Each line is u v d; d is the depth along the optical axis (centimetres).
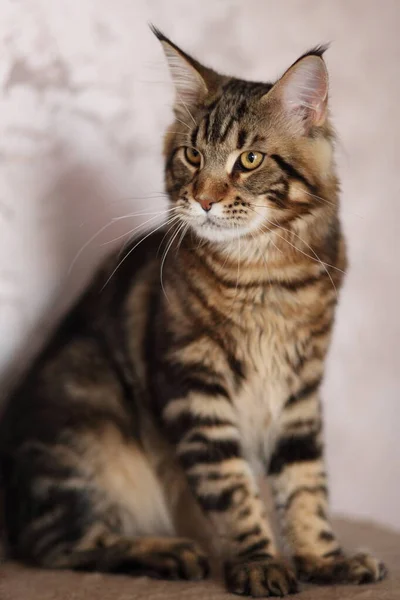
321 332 110
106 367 114
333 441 140
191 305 108
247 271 108
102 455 110
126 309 114
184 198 108
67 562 107
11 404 113
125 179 126
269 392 110
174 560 105
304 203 108
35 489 108
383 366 142
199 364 108
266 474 113
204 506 108
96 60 124
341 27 139
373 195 141
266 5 134
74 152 123
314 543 106
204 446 108
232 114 109
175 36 129
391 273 142
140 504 113
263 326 108
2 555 110
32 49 120
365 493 142
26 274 120
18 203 120
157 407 111
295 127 109
